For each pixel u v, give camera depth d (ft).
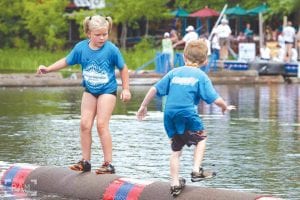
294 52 186.29
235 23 254.47
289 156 67.15
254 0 244.22
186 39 173.47
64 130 84.99
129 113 103.14
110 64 51.42
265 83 176.14
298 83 177.27
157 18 244.83
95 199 49.44
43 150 70.44
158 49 233.35
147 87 159.53
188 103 44.52
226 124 91.09
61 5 245.86
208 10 232.32
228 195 44.52
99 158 65.67
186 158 66.18
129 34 266.77
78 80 162.71
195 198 44.96
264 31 236.22
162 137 79.05
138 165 62.18
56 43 246.47
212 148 71.72
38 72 51.90
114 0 240.32
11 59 228.84
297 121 94.12
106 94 51.44
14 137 79.25
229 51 203.72
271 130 85.10
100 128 51.49
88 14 242.99
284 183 55.47
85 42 51.90
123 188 48.70
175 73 45.27
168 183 47.62
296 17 236.84
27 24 247.09
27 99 127.24
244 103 119.96
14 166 55.47
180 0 252.83
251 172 59.62
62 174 52.19
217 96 44.60
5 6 247.29
